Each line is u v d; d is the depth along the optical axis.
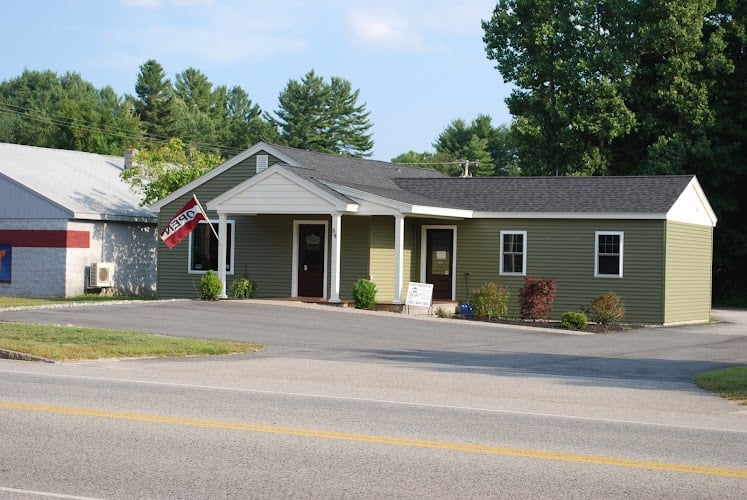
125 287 41.84
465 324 28.31
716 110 46.28
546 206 33.06
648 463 9.10
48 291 39.12
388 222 33.84
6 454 8.85
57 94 102.00
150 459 8.75
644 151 48.00
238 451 9.19
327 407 12.04
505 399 13.44
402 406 12.32
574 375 16.88
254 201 32.03
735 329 31.25
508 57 49.22
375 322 26.86
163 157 45.00
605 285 32.09
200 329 22.83
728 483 8.37
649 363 19.47
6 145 43.91
